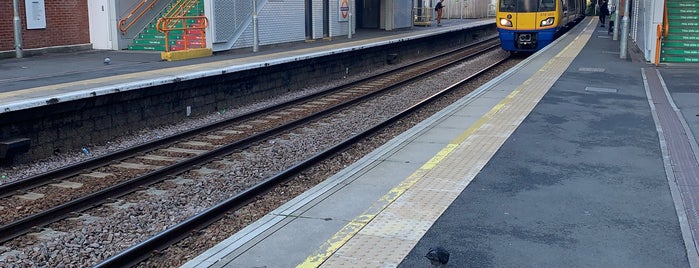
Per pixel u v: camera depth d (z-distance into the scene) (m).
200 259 5.39
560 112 11.75
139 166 10.07
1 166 9.83
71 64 16.94
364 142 11.44
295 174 9.30
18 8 18.30
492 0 57.69
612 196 6.93
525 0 25.66
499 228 6.00
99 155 10.98
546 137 9.75
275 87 17.30
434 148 9.16
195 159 10.02
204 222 7.34
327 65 19.98
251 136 11.59
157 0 22.97
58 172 9.26
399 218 6.27
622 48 20.58
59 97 10.70
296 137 12.13
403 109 15.22
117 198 8.37
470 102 12.85
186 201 8.34
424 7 39.50
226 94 15.32
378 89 17.97
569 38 29.33
